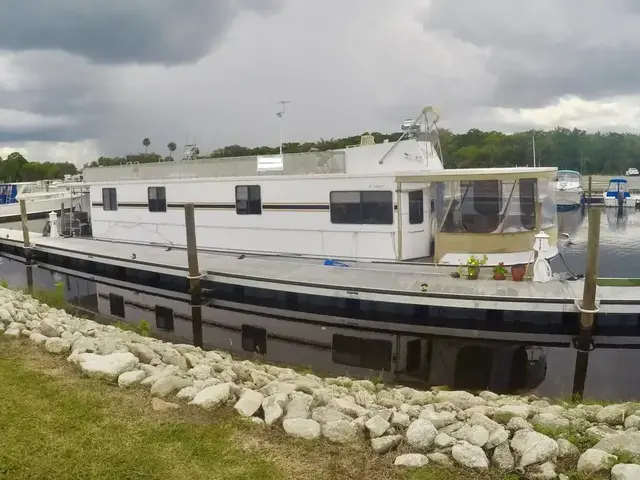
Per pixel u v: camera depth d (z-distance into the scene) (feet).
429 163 48.78
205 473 14.23
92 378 19.97
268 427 16.60
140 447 15.34
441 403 20.44
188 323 44.78
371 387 26.76
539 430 16.60
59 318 33.32
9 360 21.90
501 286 38.14
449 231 42.06
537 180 41.27
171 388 18.85
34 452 14.97
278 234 50.57
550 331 37.32
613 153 327.67
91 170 67.87
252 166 52.31
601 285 38.91
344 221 46.52
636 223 101.14
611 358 34.65
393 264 44.01
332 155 48.32
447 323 39.47
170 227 59.47
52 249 65.21
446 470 14.48
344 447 15.60
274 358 36.01
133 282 57.52
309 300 44.14
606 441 15.42
